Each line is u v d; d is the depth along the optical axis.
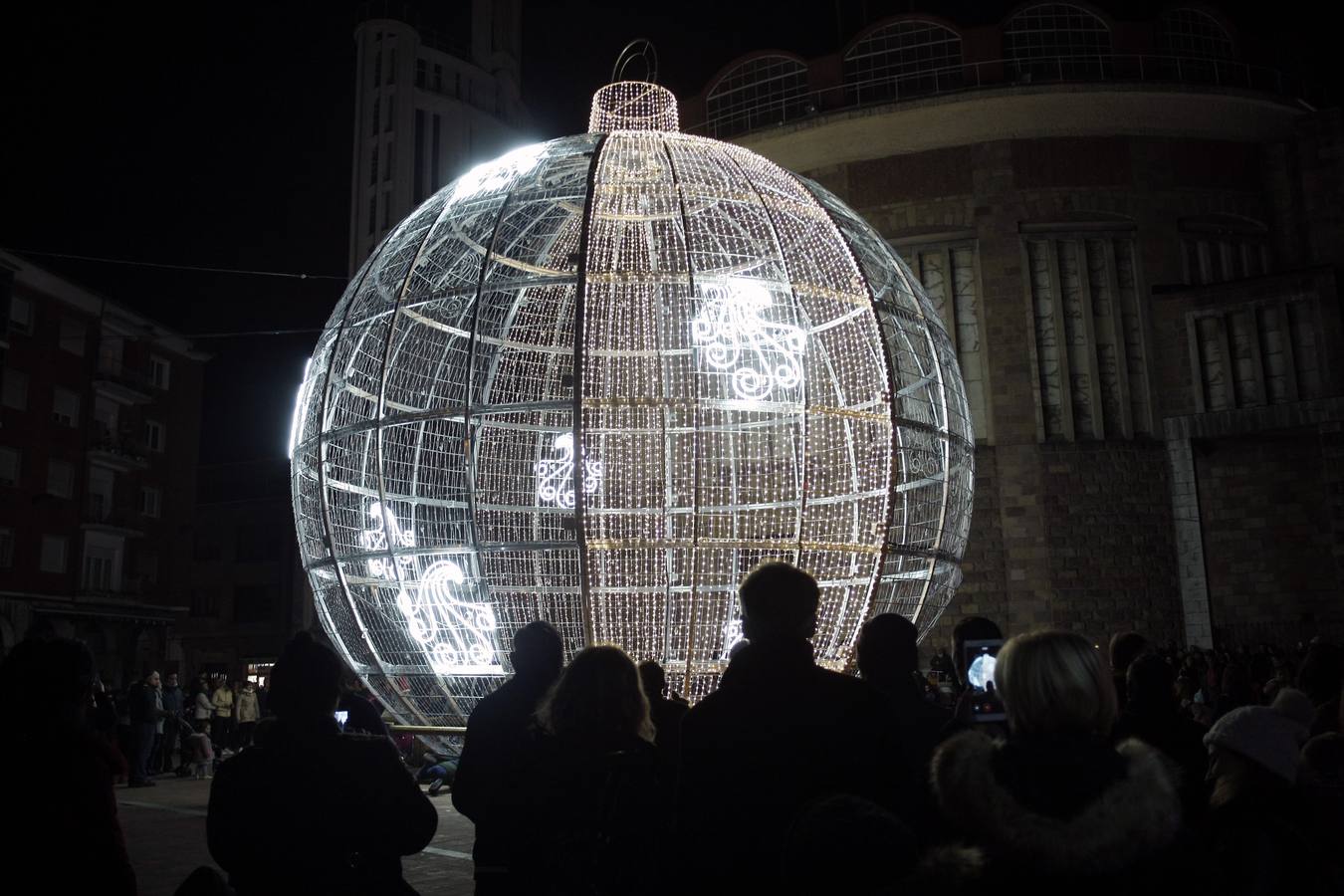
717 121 31.91
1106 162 28.38
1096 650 3.06
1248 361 26.75
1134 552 26.61
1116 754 2.88
